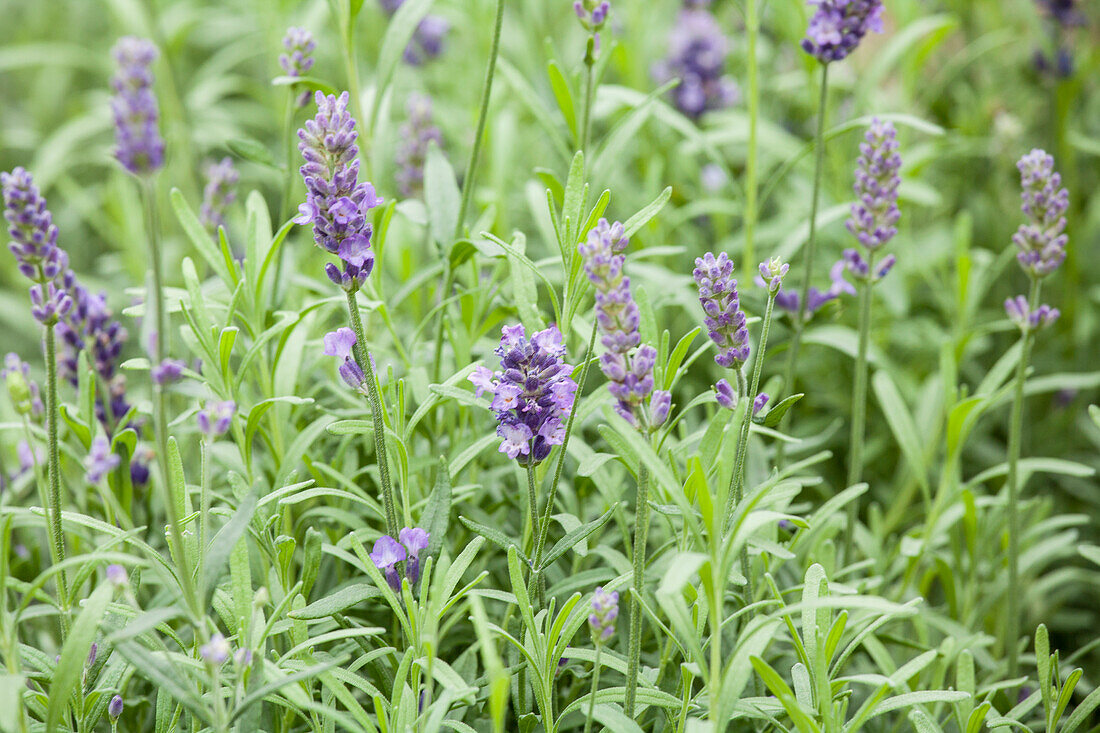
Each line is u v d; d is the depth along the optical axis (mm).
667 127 1236
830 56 943
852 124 959
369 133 950
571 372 845
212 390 896
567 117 948
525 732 861
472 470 936
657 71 1277
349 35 953
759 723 889
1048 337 1224
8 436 1022
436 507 855
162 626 856
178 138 1288
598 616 831
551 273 1034
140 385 1200
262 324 921
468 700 849
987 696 906
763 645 827
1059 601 1030
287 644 886
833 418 1156
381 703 831
